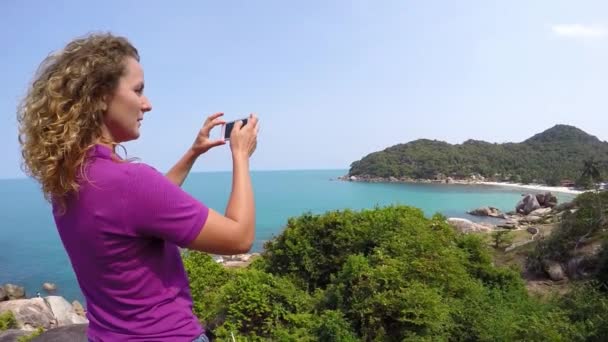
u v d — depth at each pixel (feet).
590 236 92.32
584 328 41.63
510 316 39.42
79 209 5.00
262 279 36.78
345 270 35.63
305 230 43.70
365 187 538.88
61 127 4.93
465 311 37.60
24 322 53.36
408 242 40.88
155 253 5.30
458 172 587.68
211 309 36.88
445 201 351.25
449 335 34.73
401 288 33.17
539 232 124.67
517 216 236.63
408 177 620.90
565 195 388.37
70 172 4.92
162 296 5.35
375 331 31.78
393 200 357.20
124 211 4.91
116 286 5.15
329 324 30.58
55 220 5.46
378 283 33.30
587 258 84.17
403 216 47.67
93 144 5.16
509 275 53.42
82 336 21.59
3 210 372.17
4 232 214.07
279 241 44.34
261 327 32.73
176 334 5.38
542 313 44.60
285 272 42.01
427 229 47.80
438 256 40.14
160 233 5.06
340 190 501.15
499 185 530.27
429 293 33.24
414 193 430.61
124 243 5.00
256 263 45.55
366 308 32.24
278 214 266.57
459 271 42.37
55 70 5.24
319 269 41.68
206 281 42.86
